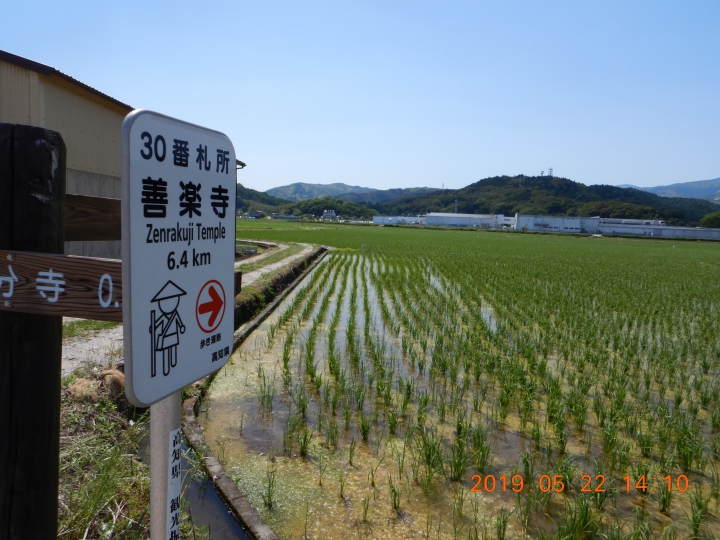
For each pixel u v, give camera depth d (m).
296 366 9.45
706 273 29.11
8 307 2.05
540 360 10.52
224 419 7.02
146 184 1.85
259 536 4.43
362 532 4.68
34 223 2.07
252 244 35.53
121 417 6.06
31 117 11.43
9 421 2.09
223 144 2.40
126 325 1.78
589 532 4.72
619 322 14.20
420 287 19.02
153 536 2.19
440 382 8.89
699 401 8.34
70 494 4.17
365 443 6.45
